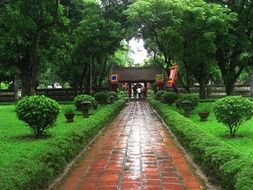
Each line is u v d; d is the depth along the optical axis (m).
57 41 23.61
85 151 10.41
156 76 38.56
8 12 14.19
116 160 9.20
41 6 17.95
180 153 10.03
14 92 38.25
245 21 26.33
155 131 14.59
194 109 20.95
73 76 37.34
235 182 5.79
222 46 25.50
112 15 30.83
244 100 11.69
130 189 6.76
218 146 7.88
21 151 9.60
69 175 7.83
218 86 37.19
